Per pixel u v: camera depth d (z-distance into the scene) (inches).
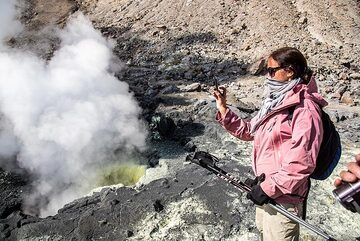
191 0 603.2
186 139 247.4
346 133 261.0
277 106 103.2
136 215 176.7
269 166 104.7
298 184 96.8
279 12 543.8
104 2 661.3
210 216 176.1
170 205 183.5
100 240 165.5
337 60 434.6
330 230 168.4
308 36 495.5
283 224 107.3
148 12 603.2
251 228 169.3
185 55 472.7
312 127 97.1
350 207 79.6
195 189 192.1
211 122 269.7
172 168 215.9
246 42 491.8
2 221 178.2
